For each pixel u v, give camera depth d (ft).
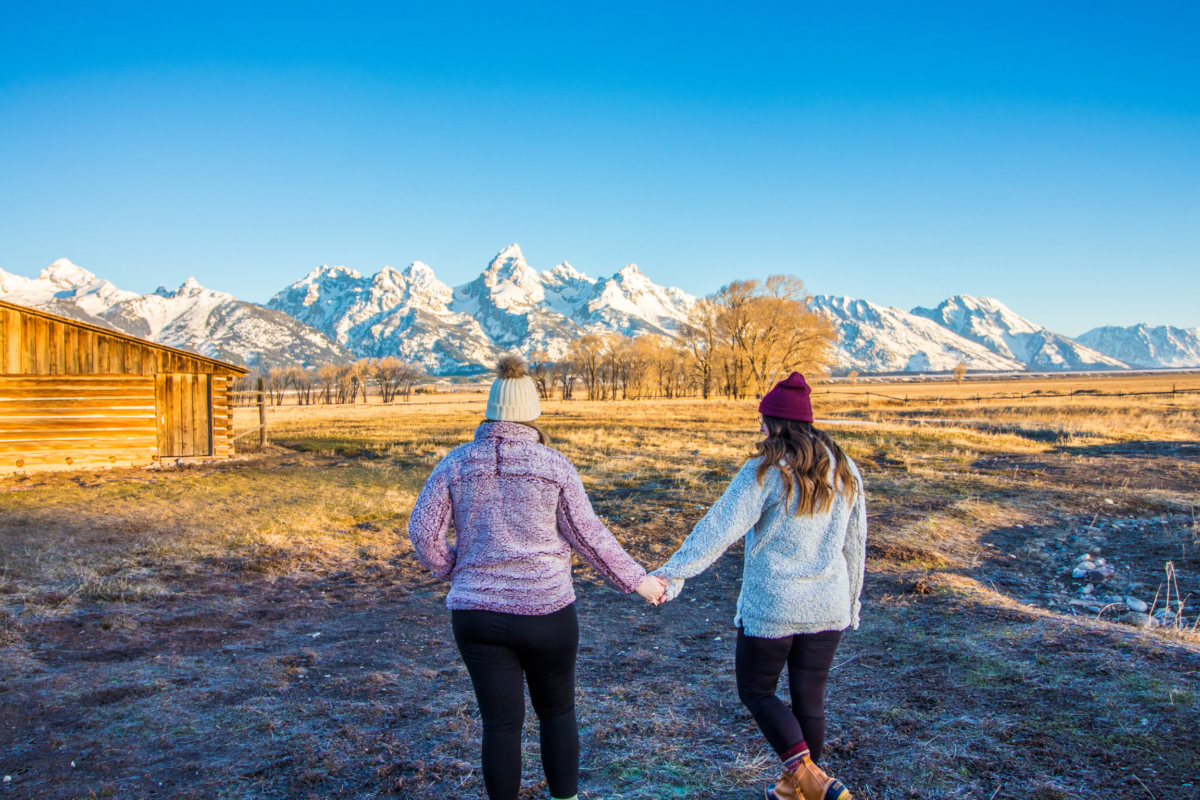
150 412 56.90
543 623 7.58
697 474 46.73
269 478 49.11
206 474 51.62
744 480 8.31
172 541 29.45
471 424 106.42
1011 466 48.88
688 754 10.86
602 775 10.31
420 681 14.78
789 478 8.17
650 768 10.44
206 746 11.63
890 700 12.34
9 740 11.93
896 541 26.02
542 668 7.80
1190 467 46.06
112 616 19.47
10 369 52.90
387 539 30.35
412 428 97.86
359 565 26.30
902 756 10.20
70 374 54.54
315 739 11.80
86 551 27.68
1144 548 26.25
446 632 18.56
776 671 8.50
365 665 15.92
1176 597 20.34
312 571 25.39
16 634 17.42
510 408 7.95
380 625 19.27
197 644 17.56
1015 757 9.82
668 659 16.02
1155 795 8.51
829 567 8.38
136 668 15.55
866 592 19.95
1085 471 45.32
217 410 59.16
